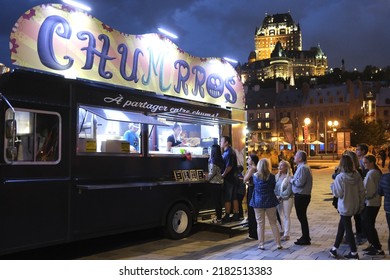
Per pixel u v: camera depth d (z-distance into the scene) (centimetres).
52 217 684
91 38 800
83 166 740
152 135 941
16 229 635
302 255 765
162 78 971
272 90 10456
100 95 783
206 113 1080
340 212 722
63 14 748
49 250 819
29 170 658
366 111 9481
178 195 940
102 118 769
